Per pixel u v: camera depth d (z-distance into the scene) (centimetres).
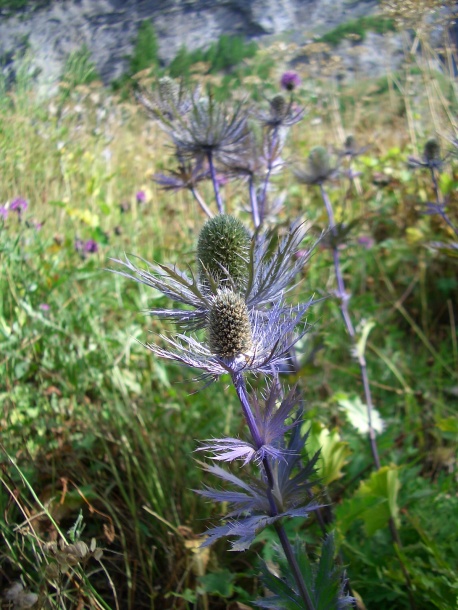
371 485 35
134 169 79
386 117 89
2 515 36
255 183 45
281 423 24
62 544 31
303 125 83
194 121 39
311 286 62
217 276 28
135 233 63
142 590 38
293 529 37
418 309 69
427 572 37
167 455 44
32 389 46
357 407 45
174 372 54
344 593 34
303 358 41
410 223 73
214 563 38
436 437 52
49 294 49
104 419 46
